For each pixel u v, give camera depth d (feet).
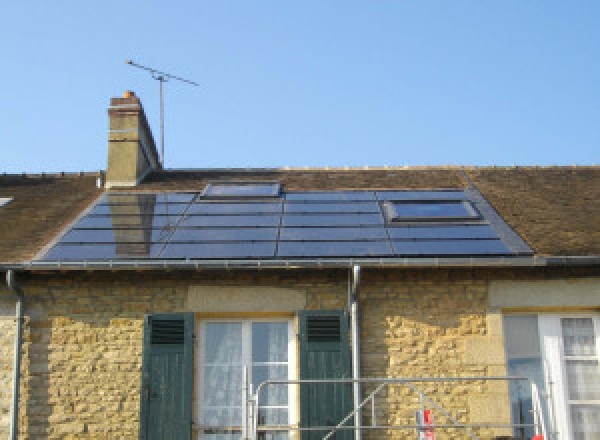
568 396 31.17
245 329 31.91
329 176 44.78
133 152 42.75
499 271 31.91
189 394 30.35
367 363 31.04
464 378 26.96
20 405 30.45
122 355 30.99
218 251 31.81
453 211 36.94
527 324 32.09
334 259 31.04
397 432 30.14
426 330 31.40
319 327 31.24
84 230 34.63
